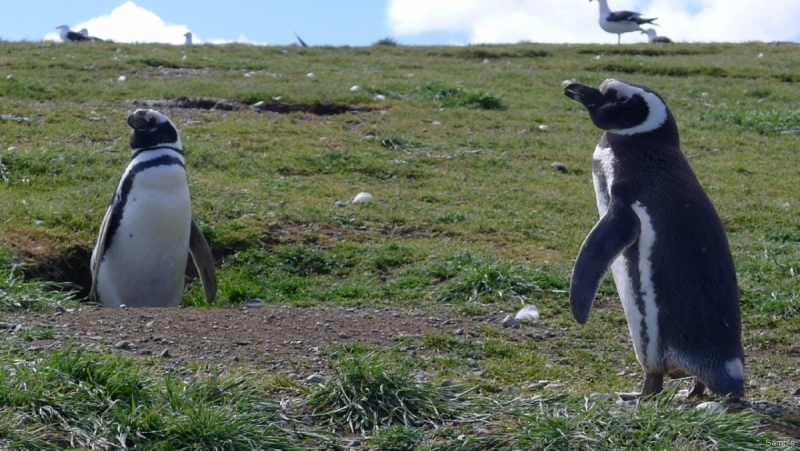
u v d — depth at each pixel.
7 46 19.70
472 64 21.06
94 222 8.76
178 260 8.05
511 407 4.73
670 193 5.03
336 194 10.38
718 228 5.07
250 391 4.70
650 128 5.34
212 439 4.20
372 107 14.80
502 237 9.17
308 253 8.38
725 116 15.50
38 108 13.37
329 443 4.43
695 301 4.89
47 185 9.77
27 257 7.78
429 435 4.50
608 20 29.98
